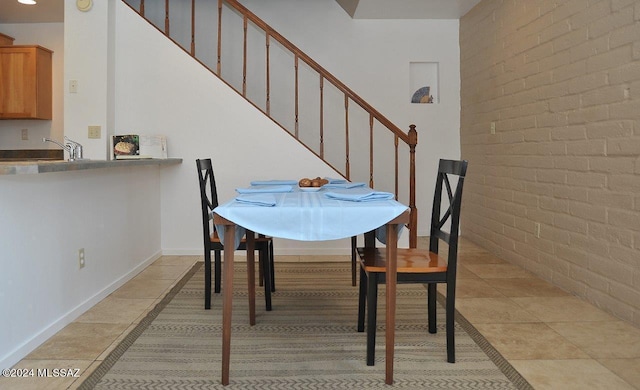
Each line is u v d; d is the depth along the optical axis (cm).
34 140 513
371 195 197
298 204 184
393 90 510
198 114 399
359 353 207
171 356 202
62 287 234
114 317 250
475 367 191
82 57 376
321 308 271
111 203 299
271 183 300
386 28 507
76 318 247
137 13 393
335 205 181
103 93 378
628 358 198
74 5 376
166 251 406
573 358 198
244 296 295
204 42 506
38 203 211
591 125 269
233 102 399
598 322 242
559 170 305
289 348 212
